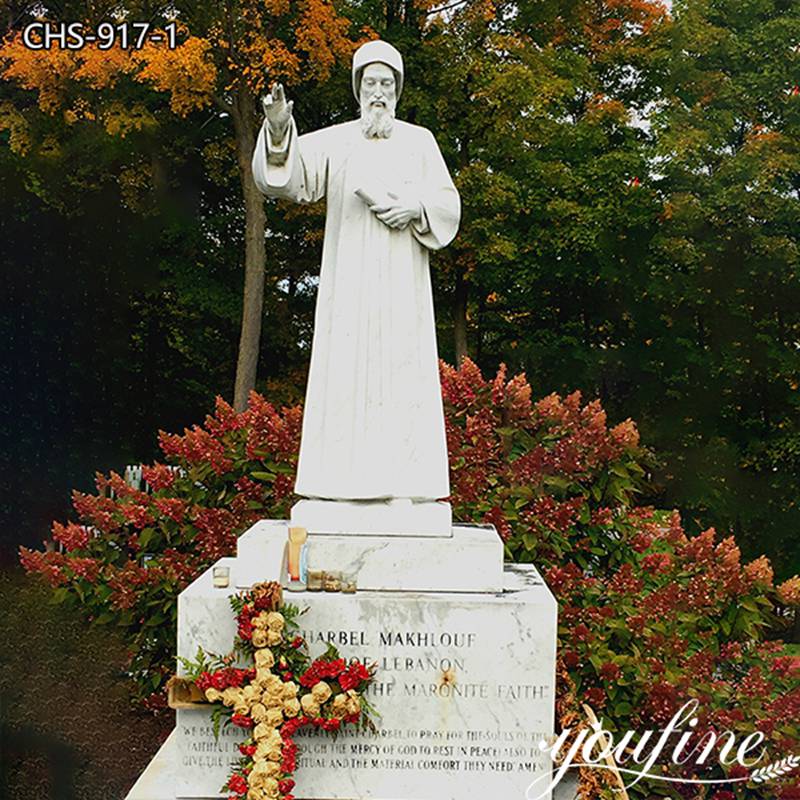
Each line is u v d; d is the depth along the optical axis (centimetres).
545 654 480
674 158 1742
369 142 545
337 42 1539
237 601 472
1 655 777
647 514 752
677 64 1784
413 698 480
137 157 1891
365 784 479
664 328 1914
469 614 480
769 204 1678
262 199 1709
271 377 2175
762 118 1792
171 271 1895
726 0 1773
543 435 767
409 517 514
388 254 533
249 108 1678
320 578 493
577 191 1931
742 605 675
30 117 1688
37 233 1438
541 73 1800
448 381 779
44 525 1383
